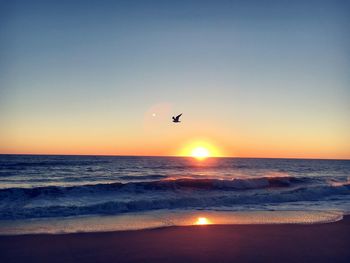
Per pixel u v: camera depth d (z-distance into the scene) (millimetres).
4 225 11383
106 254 8352
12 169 45156
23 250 8609
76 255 8258
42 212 13586
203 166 63781
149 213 14102
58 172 41781
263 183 25047
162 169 51531
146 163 74562
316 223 12242
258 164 82562
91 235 10156
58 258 8039
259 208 15672
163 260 7914
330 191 21594
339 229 11344
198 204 16531
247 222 12297
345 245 9406
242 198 17938
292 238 10047
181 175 37156
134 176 35531
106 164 64688
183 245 9172
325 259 8117
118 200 16578
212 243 9391
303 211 14867
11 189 16922
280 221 12523
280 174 44750
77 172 42219
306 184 27453
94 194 18219
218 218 13070
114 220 12492
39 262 7762
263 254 8430
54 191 17750
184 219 12797
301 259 8078
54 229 10867
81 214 13602
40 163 61250
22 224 11594
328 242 9672
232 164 78938
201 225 11711
